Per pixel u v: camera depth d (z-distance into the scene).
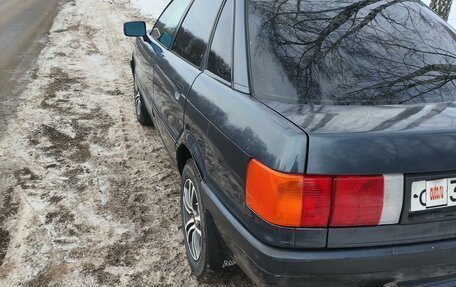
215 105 2.40
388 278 1.87
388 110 2.05
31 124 5.21
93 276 2.84
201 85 2.67
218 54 2.68
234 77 2.40
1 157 4.39
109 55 8.52
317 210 1.76
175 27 3.76
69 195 3.75
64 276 2.84
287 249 1.82
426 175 1.79
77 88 6.59
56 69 7.52
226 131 2.19
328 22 2.56
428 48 2.54
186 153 2.99
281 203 1.78
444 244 1.86
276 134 1.85
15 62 7.88
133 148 4.68
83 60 8.14
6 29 10.55
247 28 2.49
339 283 1.84
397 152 1.76
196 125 2.59
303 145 1.75
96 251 3.08
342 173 1.73
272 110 2.05
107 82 6.93
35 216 3.44
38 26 10.93
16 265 2.93
